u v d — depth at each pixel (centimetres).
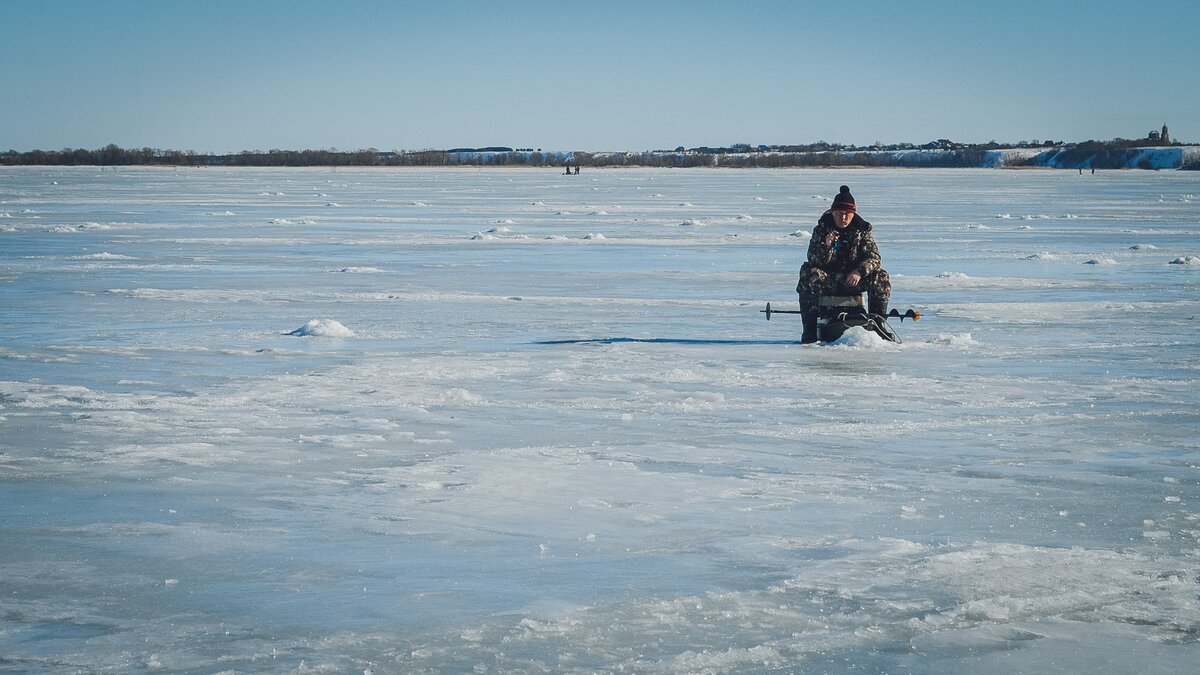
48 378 1060
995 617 479
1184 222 4166
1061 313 1630
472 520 613
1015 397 985
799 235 3453
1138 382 1060
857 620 475
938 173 17262
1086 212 4938
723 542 576
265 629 464
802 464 745
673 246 3039
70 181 10106
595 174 16425
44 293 1820
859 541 577
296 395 976
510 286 2008
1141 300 1808
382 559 550
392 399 959
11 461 742
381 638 455
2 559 551
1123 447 798
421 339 1353
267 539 580
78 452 766
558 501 651
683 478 705
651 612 482
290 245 2973
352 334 1370
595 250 2892
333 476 705
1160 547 573
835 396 990
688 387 1033
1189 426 869
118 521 611
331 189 8550
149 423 859
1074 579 523
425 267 2378
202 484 686
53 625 470
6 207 5134
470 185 10125
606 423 871
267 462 740
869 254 1329
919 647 448
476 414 902
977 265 2464
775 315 1612
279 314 1581
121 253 2669
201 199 6241
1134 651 445
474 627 466
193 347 1262
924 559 548
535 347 1288
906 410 928
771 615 480
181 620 474
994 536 591
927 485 693
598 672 424
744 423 874
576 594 503
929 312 1639
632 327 1478
